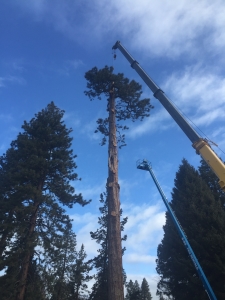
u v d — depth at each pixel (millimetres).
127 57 20109
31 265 16469
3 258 15859
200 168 29031
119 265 8969
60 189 19766
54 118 23922
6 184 19625
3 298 14320
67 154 21594
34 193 17438
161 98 14188
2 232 17766
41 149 20469
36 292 15133
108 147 12727
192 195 22766
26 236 16453
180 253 20422
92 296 27094
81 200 20125
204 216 20359
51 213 17547
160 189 18547
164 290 21188
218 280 17297
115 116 14805
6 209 17734
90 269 28938
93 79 16109
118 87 15742
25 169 18406
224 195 23938
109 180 11203
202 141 10758
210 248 18375
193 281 17688
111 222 9938
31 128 22516
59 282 18625
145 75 16812
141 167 20281
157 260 22641
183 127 12047
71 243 25031
